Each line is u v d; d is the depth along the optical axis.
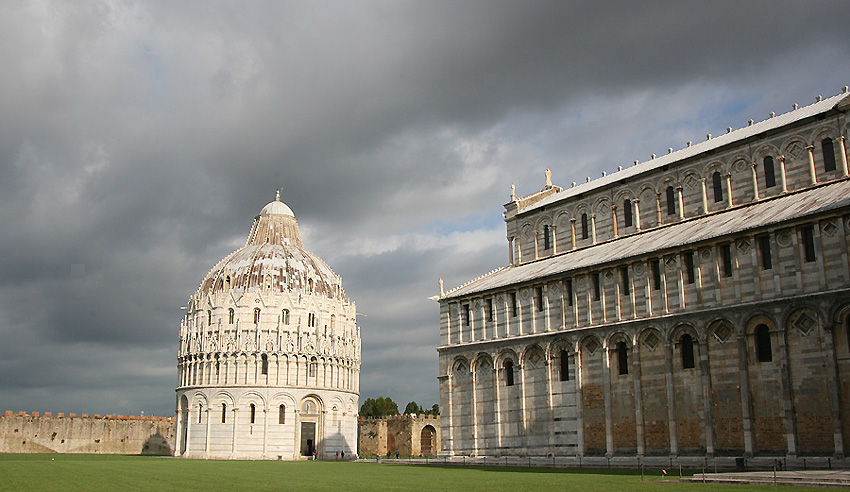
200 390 151.12
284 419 151.00
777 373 59.00
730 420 61.84
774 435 58.59
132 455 156.38
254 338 153.12
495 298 88.50
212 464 94.62
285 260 165.75
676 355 67.06
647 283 70.69
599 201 91.69
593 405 74.06
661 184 84.31
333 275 175.62
